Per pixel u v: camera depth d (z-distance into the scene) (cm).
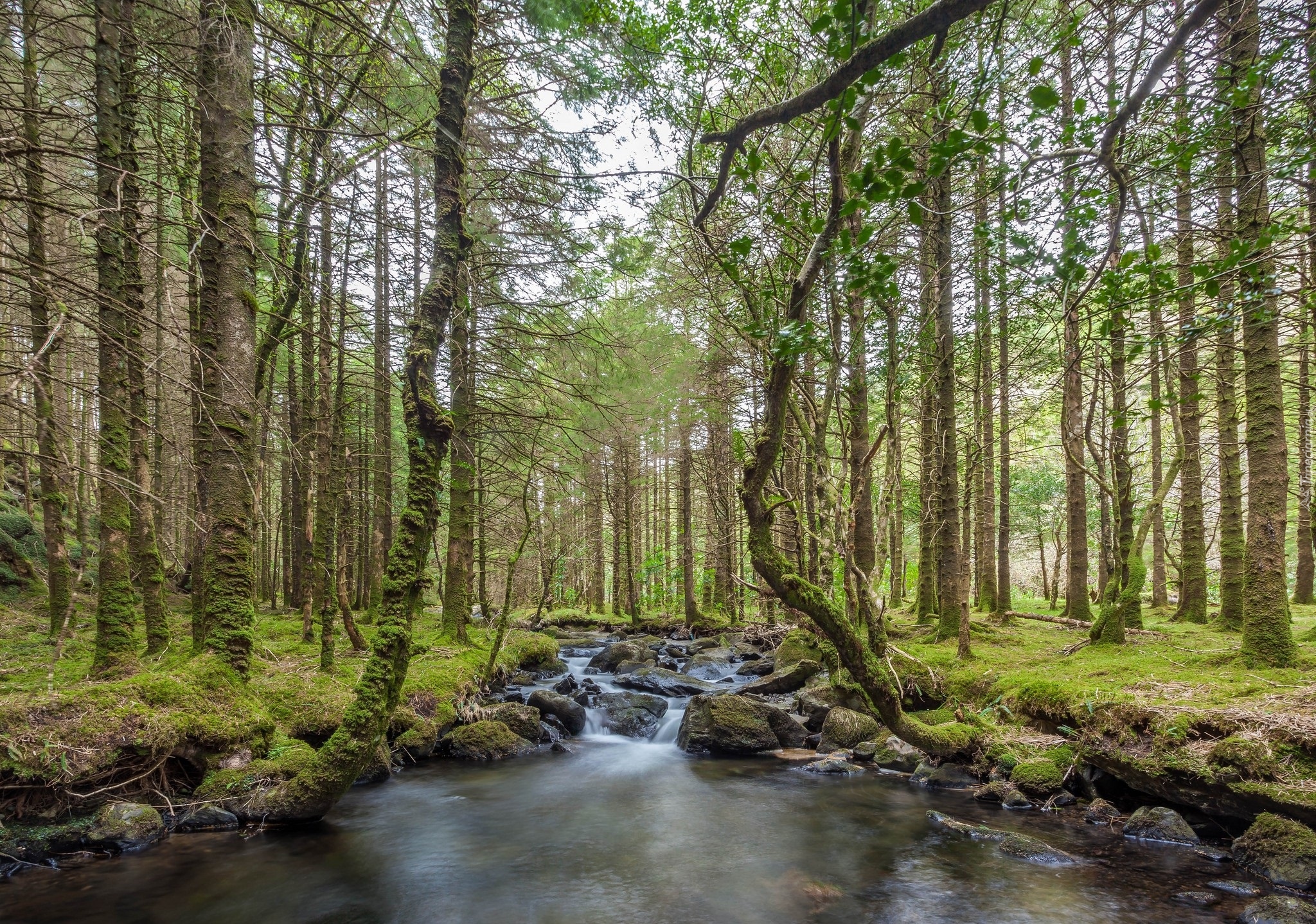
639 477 2131
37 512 1486
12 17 584
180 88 761
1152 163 425
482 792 729
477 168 1005
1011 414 1792
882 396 1182
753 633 1730
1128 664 778
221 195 684
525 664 1368
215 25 639
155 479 1092
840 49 234
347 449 1087
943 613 1105
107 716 549
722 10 605
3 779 490
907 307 888
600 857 562
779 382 545
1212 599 1961
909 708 905
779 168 538
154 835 540
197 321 823
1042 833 587
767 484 695
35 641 912
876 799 703
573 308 1202
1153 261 333
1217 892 472
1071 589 1289
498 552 1992
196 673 636
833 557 716
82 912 447
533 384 1227
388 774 763
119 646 683
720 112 643
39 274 379
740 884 511
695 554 2317
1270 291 340
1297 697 577
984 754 728
